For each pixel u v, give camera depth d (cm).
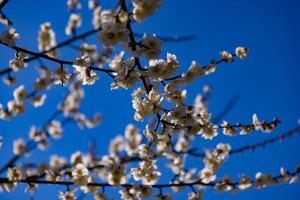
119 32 70
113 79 77
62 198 87
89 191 87
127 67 76
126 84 77
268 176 109
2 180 82
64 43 75
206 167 97
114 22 69
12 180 82
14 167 84
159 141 85
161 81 79
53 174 86
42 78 100
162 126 82
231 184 103
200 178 95
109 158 85
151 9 69
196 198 93
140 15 69
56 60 75
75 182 83
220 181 101
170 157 107
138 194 85
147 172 86
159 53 72
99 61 96
